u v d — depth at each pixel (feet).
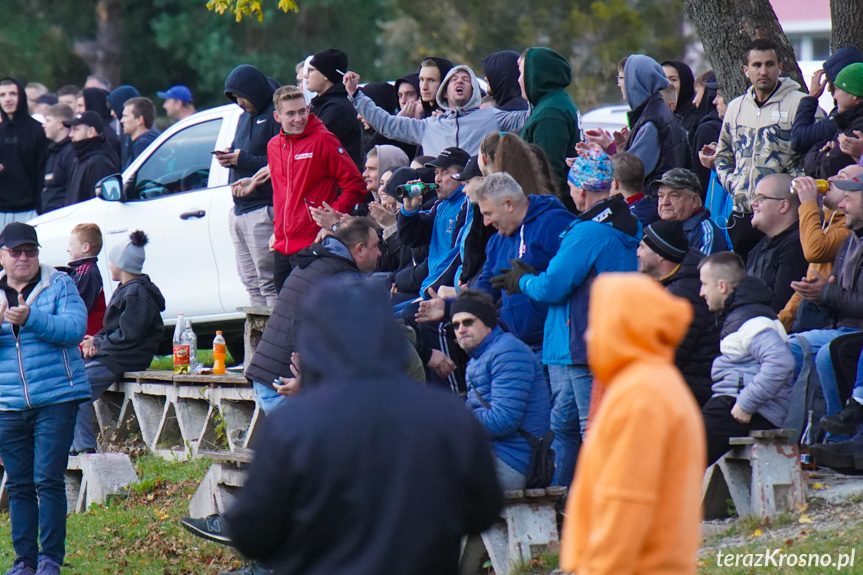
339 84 107.76
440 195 91.40
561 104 92.27
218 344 110.83
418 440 36.47
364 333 38.01
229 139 123.24
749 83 107.55
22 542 82.38
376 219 100.17
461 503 36.81
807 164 93.56
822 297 78.38
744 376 70.79
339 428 36.22
